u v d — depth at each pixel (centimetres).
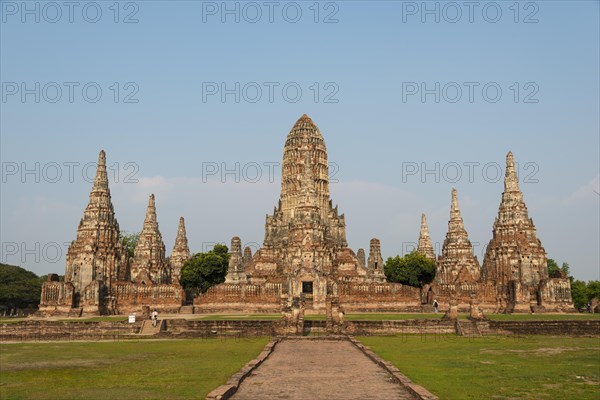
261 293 11094
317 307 10925
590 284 16812
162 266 15025
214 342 6406
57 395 3278
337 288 11212
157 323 7488
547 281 11338
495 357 5028
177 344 6203
